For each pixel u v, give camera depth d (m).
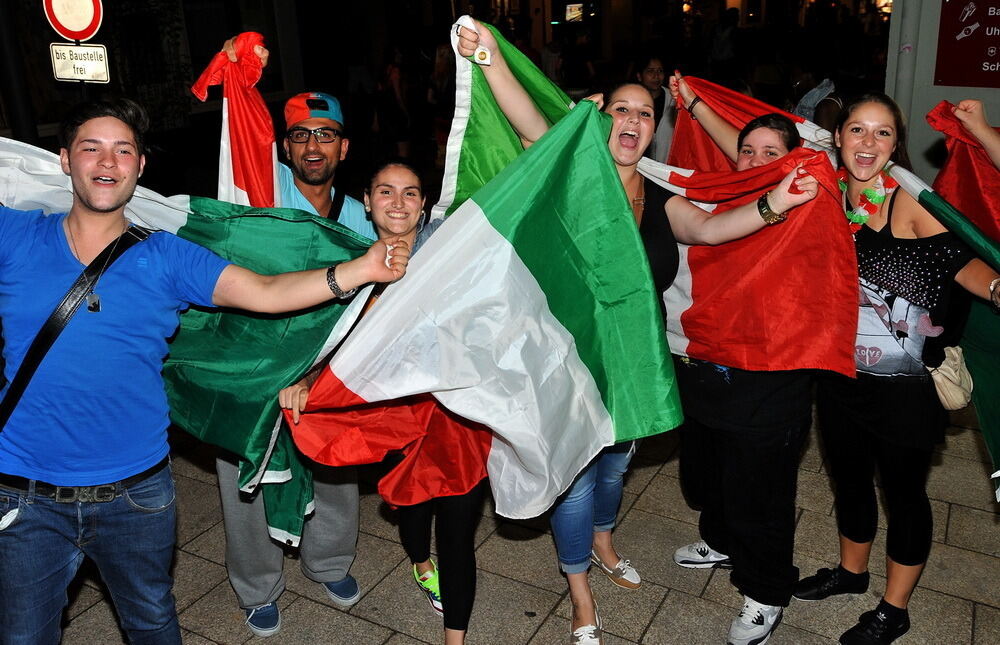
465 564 3.01
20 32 9.04
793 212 2.89
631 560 3.87
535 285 2.59
